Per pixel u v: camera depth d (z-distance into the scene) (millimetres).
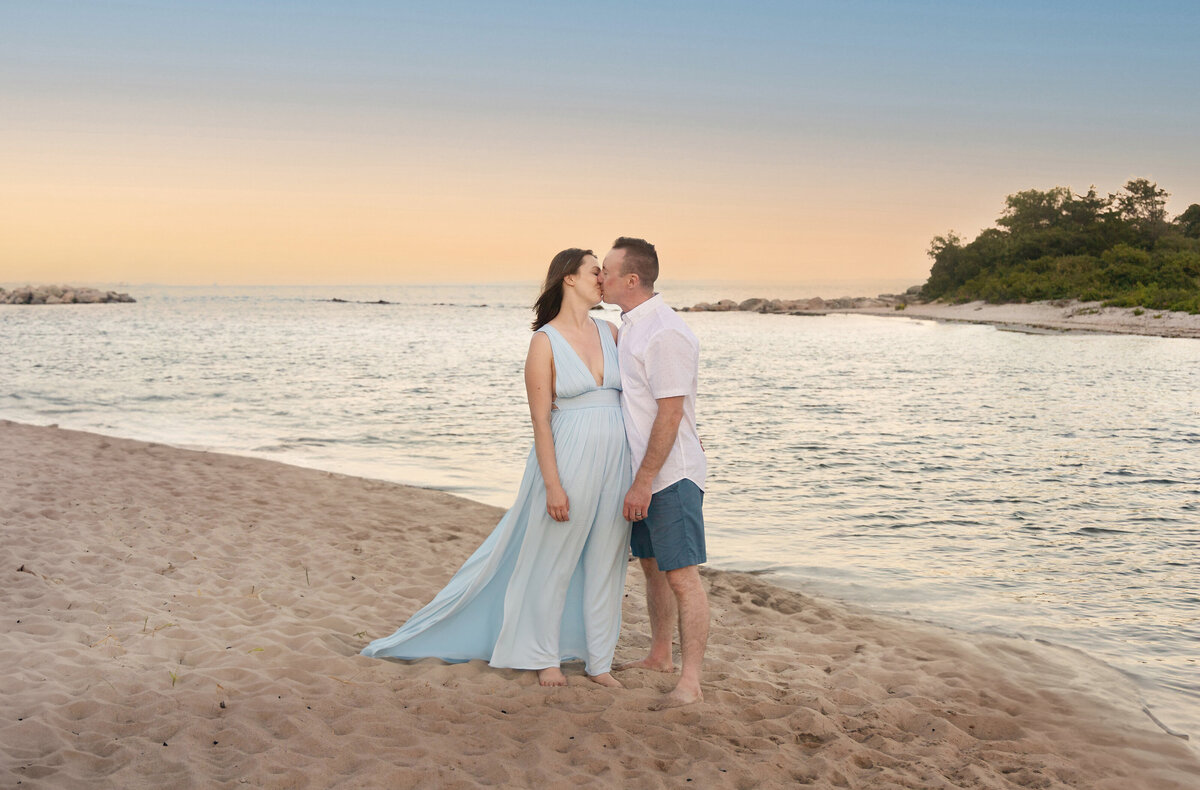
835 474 10234
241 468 9336
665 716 3281
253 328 54625
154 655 3678
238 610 4461
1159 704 3904
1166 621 5176
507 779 2666
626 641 4449
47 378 21531
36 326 53594
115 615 4223
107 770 2611
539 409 3398
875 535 7379
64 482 7816
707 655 4305
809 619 5117
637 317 3395
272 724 3002
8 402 16641
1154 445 12117
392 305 143750
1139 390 19312
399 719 3086
